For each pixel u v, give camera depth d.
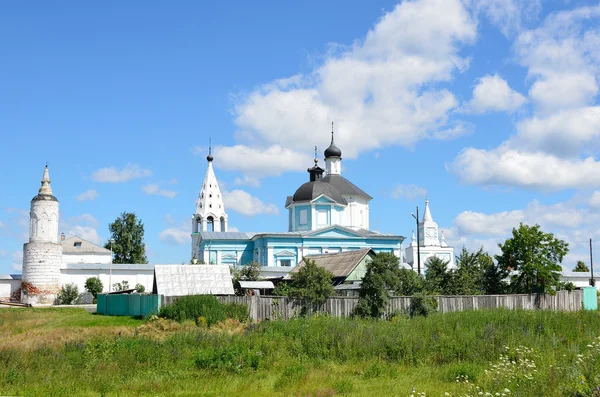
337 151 116.12
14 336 43.47
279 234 101.69
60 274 90.44
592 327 38.47
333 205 107.31
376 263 49.75
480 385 23.91
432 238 146.38
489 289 66.00
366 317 48.09
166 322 47.03
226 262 107.06
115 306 60.06
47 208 89.44
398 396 23.42
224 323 46.78
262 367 30.11
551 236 62.25
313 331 36.88
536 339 34.12
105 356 31.98
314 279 51.00
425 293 50.81
